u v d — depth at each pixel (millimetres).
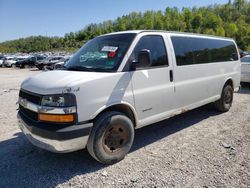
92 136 3666
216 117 6484
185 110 5238
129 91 4016
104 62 4086
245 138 4945
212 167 3795
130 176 3580
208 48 6023
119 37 4410
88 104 3518
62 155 4270
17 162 4047
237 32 90625
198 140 4895
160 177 3539
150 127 5734
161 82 4547
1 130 5574
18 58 38125
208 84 5922
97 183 3426
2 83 14680
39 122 3510
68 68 4262
